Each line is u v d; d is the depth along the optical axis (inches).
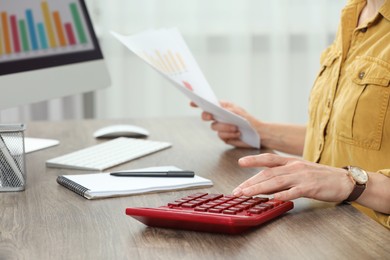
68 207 43.0
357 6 59.4
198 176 50.6
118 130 69.7
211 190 47.0
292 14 126.0
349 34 59.0
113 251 34.7
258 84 128.0
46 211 42.1
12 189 47.4
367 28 57.1
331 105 58.9
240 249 34.6
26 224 39.5
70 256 34.0
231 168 54.6
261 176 43.2
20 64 61.5
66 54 65.7
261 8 125.6
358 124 54.5
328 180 43.1
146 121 81.5
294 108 128.8
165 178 49.3
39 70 63.1
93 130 75.0
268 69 127.6
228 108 68.4
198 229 37.6
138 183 47.5
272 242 35.7
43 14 64.4
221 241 36.0
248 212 38.5
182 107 127.7
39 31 63.6
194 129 74.9
